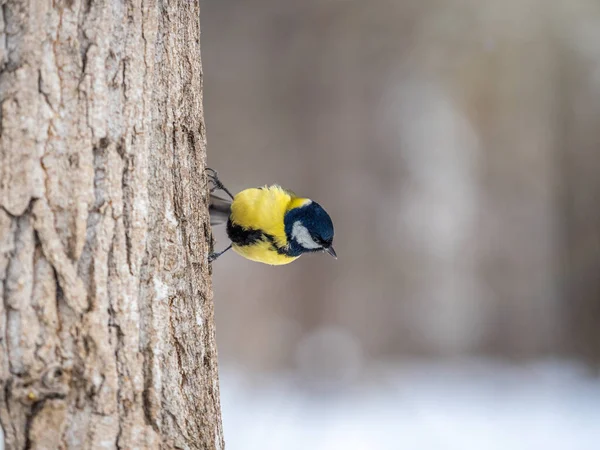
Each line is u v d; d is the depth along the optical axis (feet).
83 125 11.48
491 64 52.47
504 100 52.47
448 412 37.22
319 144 51.08
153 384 12.03
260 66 52.19
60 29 11.41
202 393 13.14
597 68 51.93
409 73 52.34
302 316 47.16
